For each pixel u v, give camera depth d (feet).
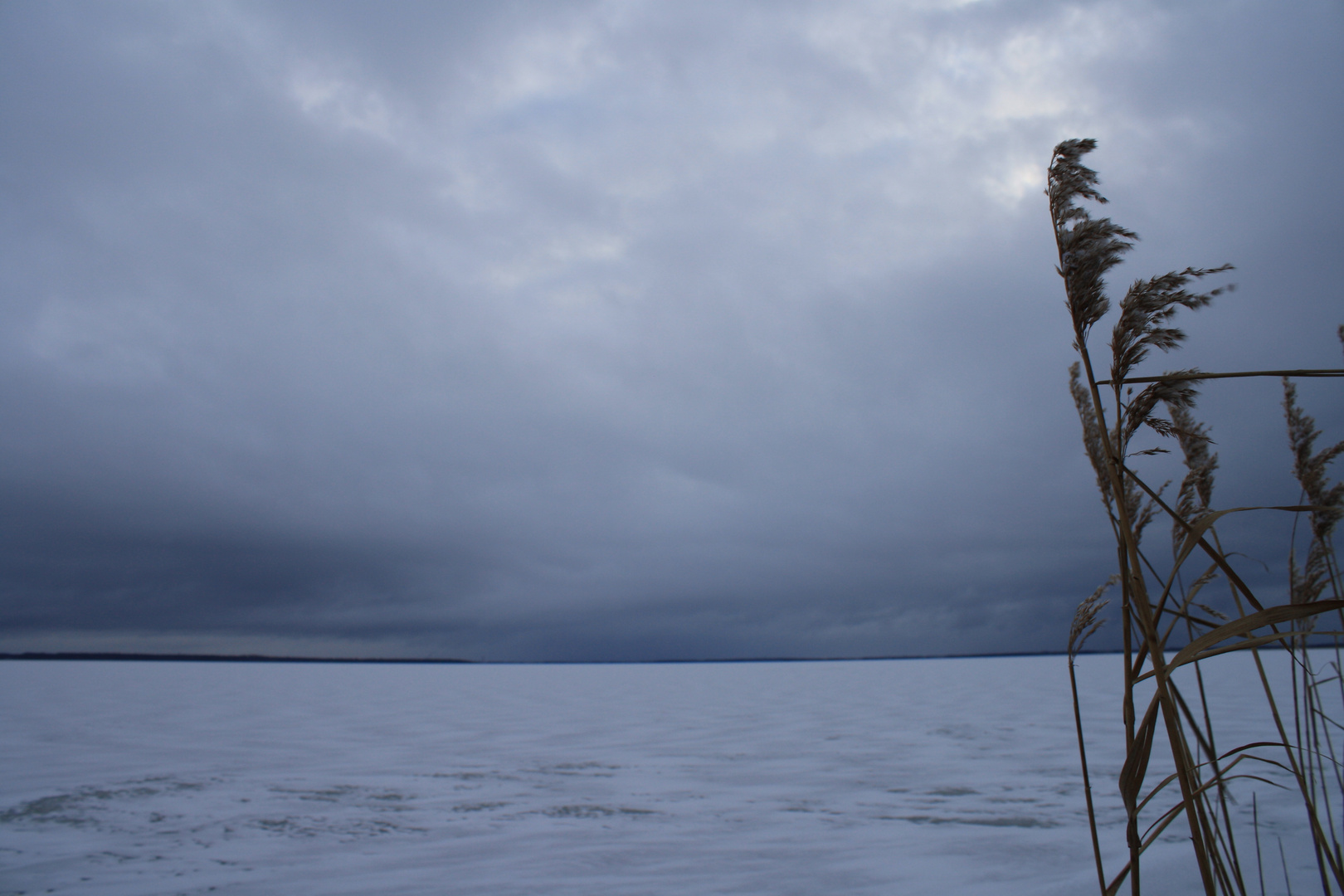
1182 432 3.71
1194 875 11.77
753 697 64.23
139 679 101.71
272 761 28.19
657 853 15.37
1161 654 3.33
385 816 18.99
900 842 15.99
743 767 26.32
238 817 18.84
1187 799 3.29
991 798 20.40
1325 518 5.25
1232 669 70.44
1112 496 3.98
